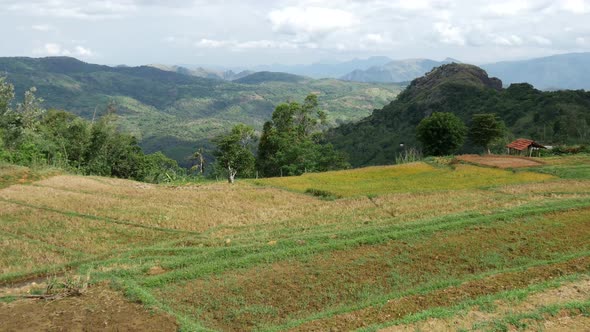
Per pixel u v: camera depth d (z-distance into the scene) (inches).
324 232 880.3
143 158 2600.9
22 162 1760.6
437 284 603.2
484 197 1211.2
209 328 507.2
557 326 434.3
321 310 554.9
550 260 681.6
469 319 459.5
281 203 1250.6
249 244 805.9
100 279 617.9
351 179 1621.6
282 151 2662.4
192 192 1374.3
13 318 499.2
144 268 676.7
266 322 526.6
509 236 808.9
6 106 2006.6
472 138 2817.4
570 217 919.0
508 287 570.6
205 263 697.0
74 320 496.4
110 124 2461.9
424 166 1904.5
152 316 510.0
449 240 788.0
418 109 5349.4
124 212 1084.5
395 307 523.8
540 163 1865.2
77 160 2263.8
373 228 864.3
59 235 900.0
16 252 794.8
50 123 2532.0
